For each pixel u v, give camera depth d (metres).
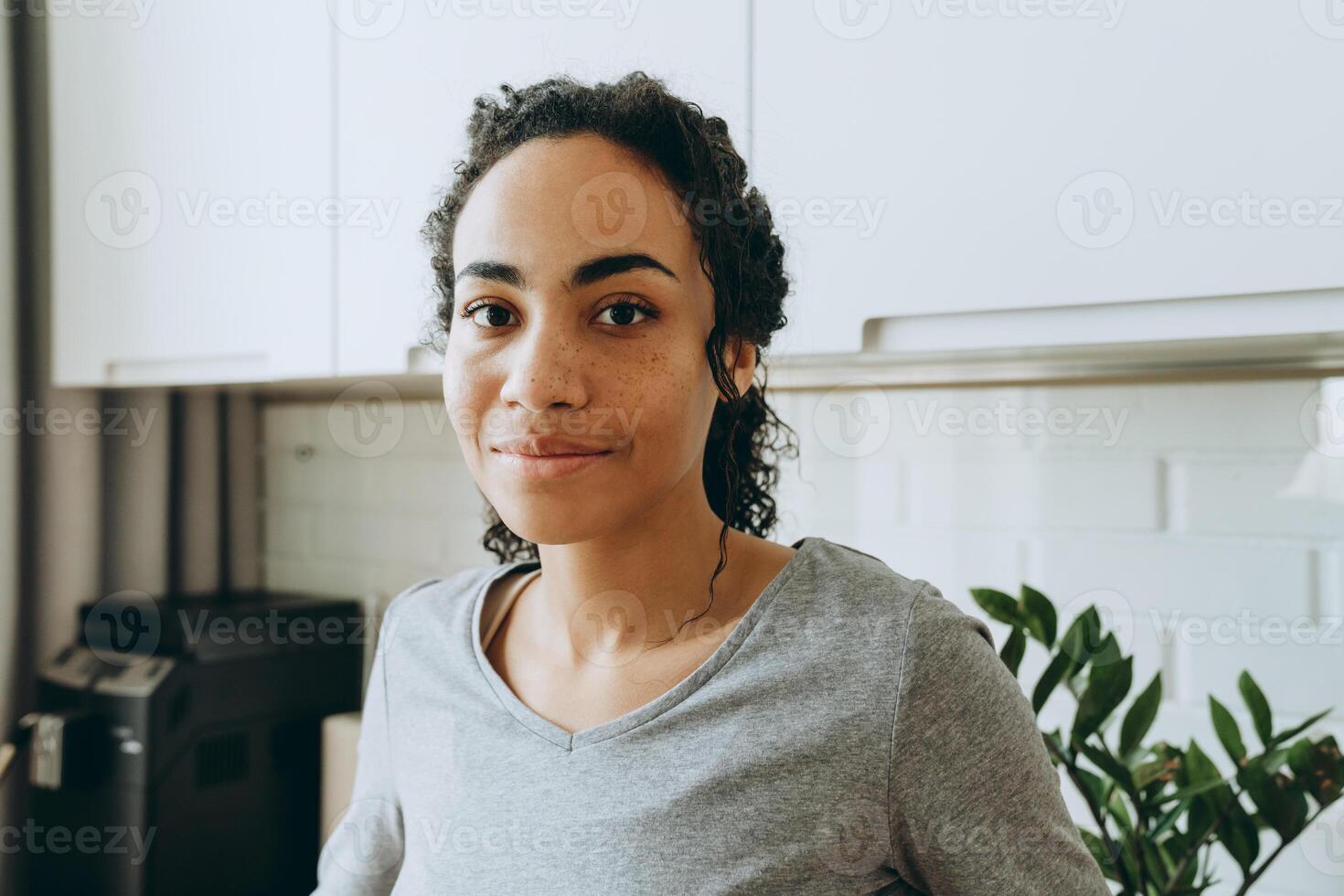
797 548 0.64
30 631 1.46
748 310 0.61
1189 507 0.98
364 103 1.11
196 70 1.26
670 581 0.60
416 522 1.50
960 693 0.54
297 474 1.64
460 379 0.57
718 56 0.89
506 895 0.56
